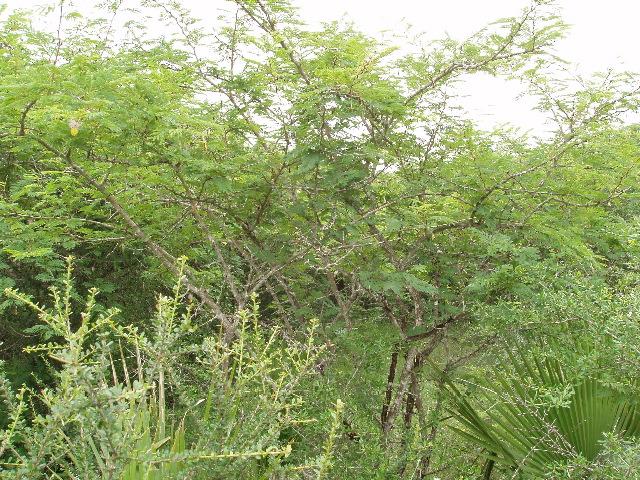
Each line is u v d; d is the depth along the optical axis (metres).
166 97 3.59
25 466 2.09
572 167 4.17
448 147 4.41
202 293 3.73
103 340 2.10
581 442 3.40
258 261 4.77
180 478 2.24
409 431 3.89
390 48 3.77
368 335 4.27
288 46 4.31
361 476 3.37
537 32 4.32
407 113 4.14
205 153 3.91
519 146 4.92
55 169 4.00
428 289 3.82
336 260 4.11
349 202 4.41
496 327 3.93
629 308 2.96
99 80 3.25
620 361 2.90
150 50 4.57
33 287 5.12
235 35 4.44
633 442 2.95
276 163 4.10
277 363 3.83
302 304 4.52
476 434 4.03
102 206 4.48
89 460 2.41
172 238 4.43
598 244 4.54
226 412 2.57
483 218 4.27
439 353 4.88
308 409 3.46
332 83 3.87
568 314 3.32
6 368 4.90
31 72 3.11
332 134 4.22
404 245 4.64
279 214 4.46
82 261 5.14
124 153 3.62
